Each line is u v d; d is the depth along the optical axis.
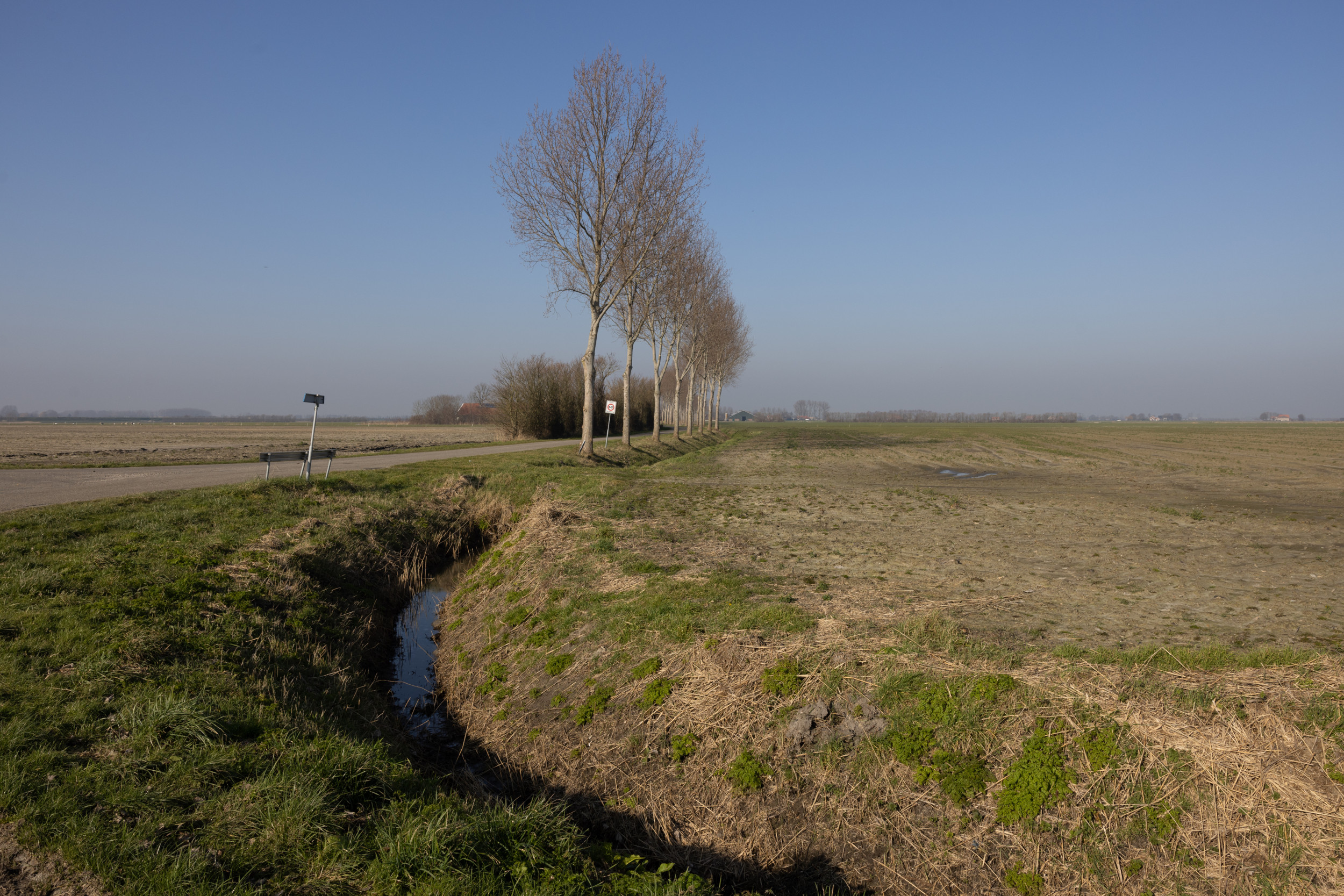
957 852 4.89
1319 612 7.86
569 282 28.73
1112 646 6.71
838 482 23.67
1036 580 9.55
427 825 4.20
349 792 4.71
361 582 11.86
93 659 6.16
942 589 9.06
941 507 17.19
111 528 11.22
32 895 3.46
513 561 12.33
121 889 3.51
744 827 5.52
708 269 44.38
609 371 63.94
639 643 7.81
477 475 20.61
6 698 5.36
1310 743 4.85
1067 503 18.08
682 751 6.18
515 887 3.93
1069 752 5.18
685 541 12.57
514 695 8.02
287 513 13.80
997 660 6.32
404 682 9.44
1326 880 4.14
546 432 52.47
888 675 6.25
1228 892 4.28
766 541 12.63
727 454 40.88
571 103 25.45
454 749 7.54
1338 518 15.14
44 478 18.05
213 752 4.89
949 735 5.54
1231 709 5.27
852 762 5.63
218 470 21.30
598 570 10.69
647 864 5.40
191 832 4.05
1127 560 10.88
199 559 9.87
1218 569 10.22
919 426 116.94
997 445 51.69
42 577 8.20
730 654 6.95
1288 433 81.50
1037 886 4.57
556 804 5.90
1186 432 84.00
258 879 3.73
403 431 79.12
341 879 3.78
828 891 4.91
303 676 7.38
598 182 26.11
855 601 8.42
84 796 4.24
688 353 56.06
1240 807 4.61
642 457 35.09
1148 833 4.66
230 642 7.37
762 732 6.08
